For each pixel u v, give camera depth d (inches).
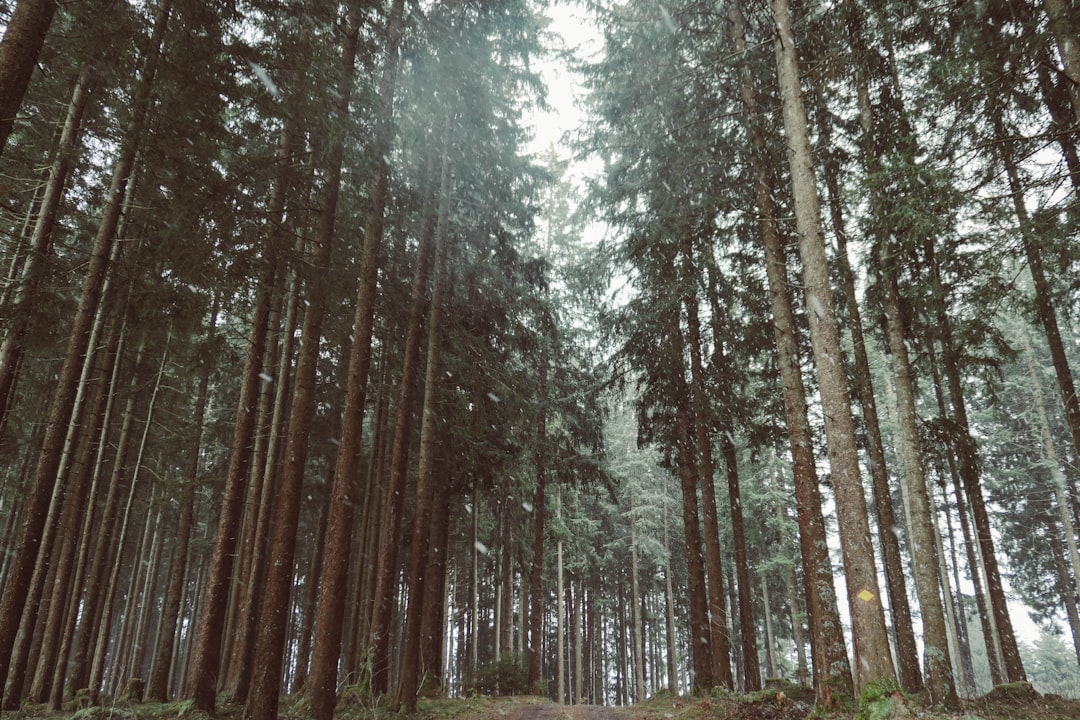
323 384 730.8
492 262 674.2
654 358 659.4
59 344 477.4
